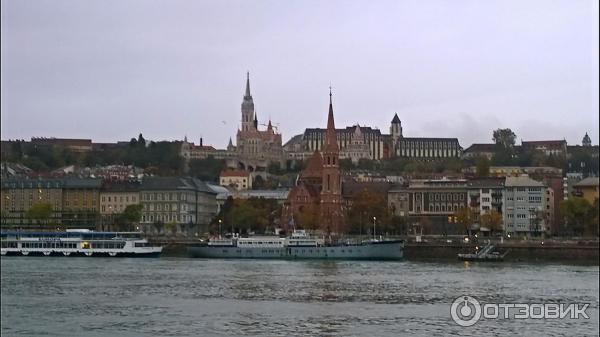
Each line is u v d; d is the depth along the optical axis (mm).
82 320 157625
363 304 179125
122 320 157375
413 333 144250
